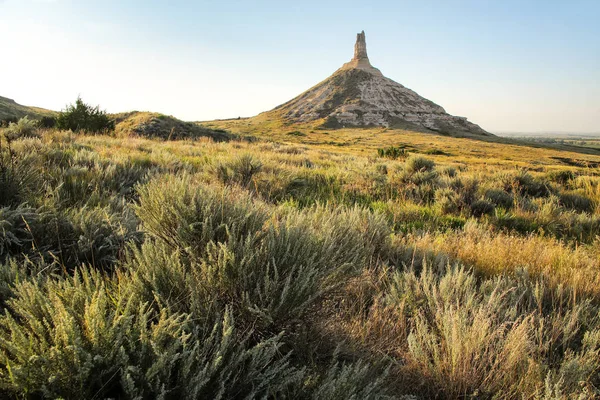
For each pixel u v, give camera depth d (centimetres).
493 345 239
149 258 211
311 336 214
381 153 3136
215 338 176
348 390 164
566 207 934
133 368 136
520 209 768
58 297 159
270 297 200
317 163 1381
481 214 721
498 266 405
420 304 294
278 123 16112
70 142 1026
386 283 344
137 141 1418
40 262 243
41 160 567
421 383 209
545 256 434
